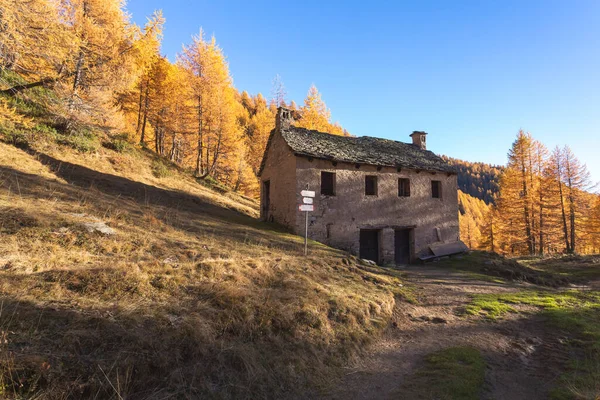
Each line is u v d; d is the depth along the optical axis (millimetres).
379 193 15203
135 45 17719
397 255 15891
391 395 4434
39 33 9914
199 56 25156
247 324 5141
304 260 9281
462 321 7293
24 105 14805
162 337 4121
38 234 6180
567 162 28781
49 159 12617
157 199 13852
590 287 13055
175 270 6121
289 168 14062
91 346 3621
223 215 15148
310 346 5320
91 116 15961
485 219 36312
